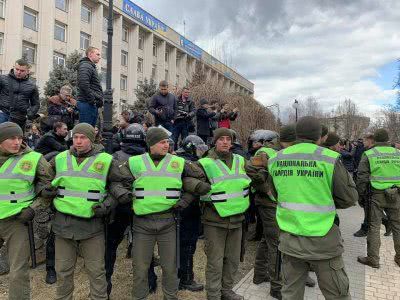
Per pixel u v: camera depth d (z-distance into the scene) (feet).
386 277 17.02
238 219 13.02
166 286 12.37
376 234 18.28
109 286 13.76
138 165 12.17
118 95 116.88
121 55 120.88
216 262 12.94
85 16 106.01
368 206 18.42
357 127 145.59
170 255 12.25
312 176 10.06
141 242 12.05
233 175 12.96
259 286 15.37
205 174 12.92
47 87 64.59
